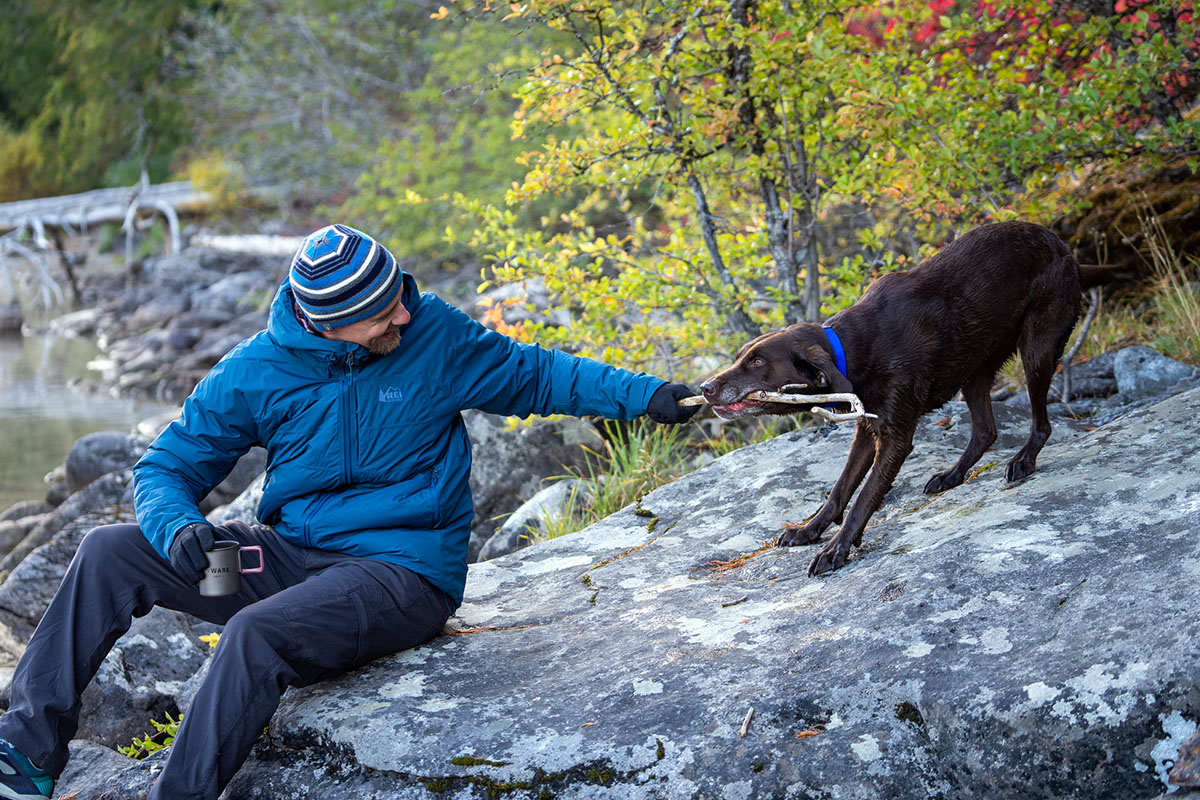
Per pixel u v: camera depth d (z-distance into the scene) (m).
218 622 3.06
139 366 16.00
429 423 3.08
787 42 5.19
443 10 5.76
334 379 2.99
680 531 4.13
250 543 3.09
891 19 6.08
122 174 28.22
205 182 22.17
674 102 5.93
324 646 2.78
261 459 8.20
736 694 2.67
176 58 24.97
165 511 2.83
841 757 2.47
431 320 3.10
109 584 2.86
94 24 28.02
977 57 6.69
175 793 2.54
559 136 10.67
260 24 19.61
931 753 2.47
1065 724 2.34
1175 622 2.43
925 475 4.09
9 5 32.28
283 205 20.45
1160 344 5.57
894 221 6.87
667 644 3.03
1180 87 6.05
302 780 2.71
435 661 3.10
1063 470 3.55
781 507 4.12
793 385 3.33
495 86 6.02
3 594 5.77
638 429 6.20
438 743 2.65
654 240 8.27
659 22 5.70
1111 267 4.17
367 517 3.02
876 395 3.49
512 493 6.35
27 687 2.74
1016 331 3.81
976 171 5.30
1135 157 6.06
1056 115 5.41
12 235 23.16
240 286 19.55
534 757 2.56
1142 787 2.29
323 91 17.50
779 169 5.80
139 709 4.35
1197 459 3.29
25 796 2.69
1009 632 2.63
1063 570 2.81
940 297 3.59
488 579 3.99
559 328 5.88
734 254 5.95
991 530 3.13
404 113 17.77
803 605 3.10
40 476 10.61
